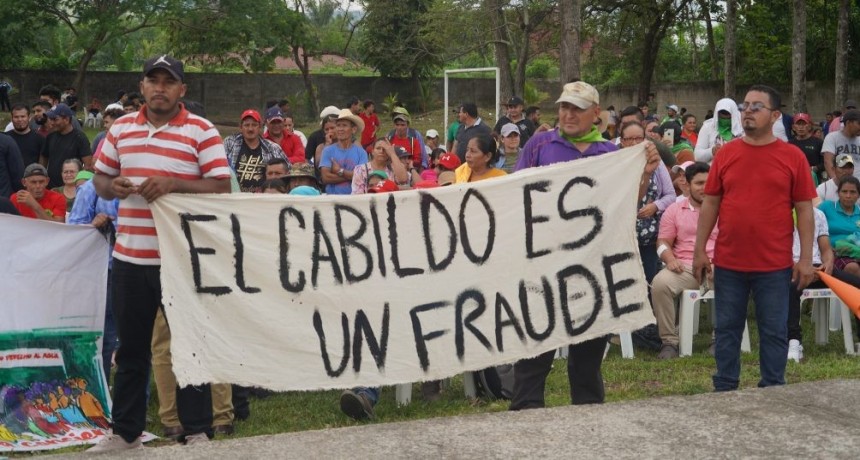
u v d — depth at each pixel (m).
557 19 37.06
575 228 5.80
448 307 5.64
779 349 6.31
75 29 41.44
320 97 46.75
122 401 5.38
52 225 6.66
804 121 14.50
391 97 45.88
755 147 6.29
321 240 5.46
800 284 6.36
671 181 10.05
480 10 34.34
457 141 13.85
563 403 7.45
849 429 4.52
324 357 5.45
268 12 42.47
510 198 5.74
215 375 5.25
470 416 4.72
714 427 4.54
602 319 5.82
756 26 38.06
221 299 5.27
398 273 5.57
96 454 4.27
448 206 5.65
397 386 7.62
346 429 4.52
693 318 9.33
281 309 5.38
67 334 6.73
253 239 5.33
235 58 45.59
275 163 9.25
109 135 5.25
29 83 41.38
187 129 5.20
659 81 52.09
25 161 11.70
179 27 42.41
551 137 6.09
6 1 39.03
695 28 49.72
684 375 8.36
